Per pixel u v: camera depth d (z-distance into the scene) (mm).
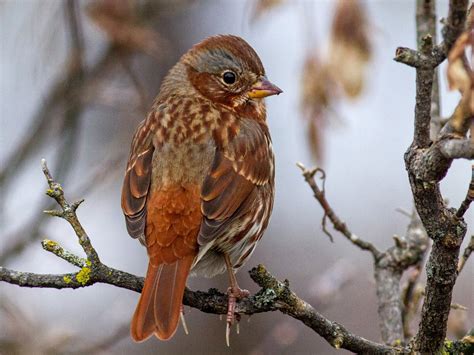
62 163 13039
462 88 5520
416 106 6457
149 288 7863
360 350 7691
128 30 12586
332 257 15508
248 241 9109
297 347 13953
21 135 14977
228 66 9680
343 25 10328
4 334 12055
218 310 8078
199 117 9156
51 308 14719
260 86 9703
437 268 7035
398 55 6293
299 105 10492
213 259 9172
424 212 6762
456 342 7715
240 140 9070
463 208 6723
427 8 9820
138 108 13242
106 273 7645
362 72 10367
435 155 6324
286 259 15586
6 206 13562
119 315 13172
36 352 11953
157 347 14586
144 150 8898
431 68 6293
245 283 15273
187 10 15961
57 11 12656
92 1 12648
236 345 14500
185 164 8641
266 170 9258
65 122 13070
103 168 13680
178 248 8141
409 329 9625
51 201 13141
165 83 9992
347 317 14305
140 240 8625
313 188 9461
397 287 9641
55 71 13336
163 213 8258
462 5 5711
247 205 8867
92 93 13055
